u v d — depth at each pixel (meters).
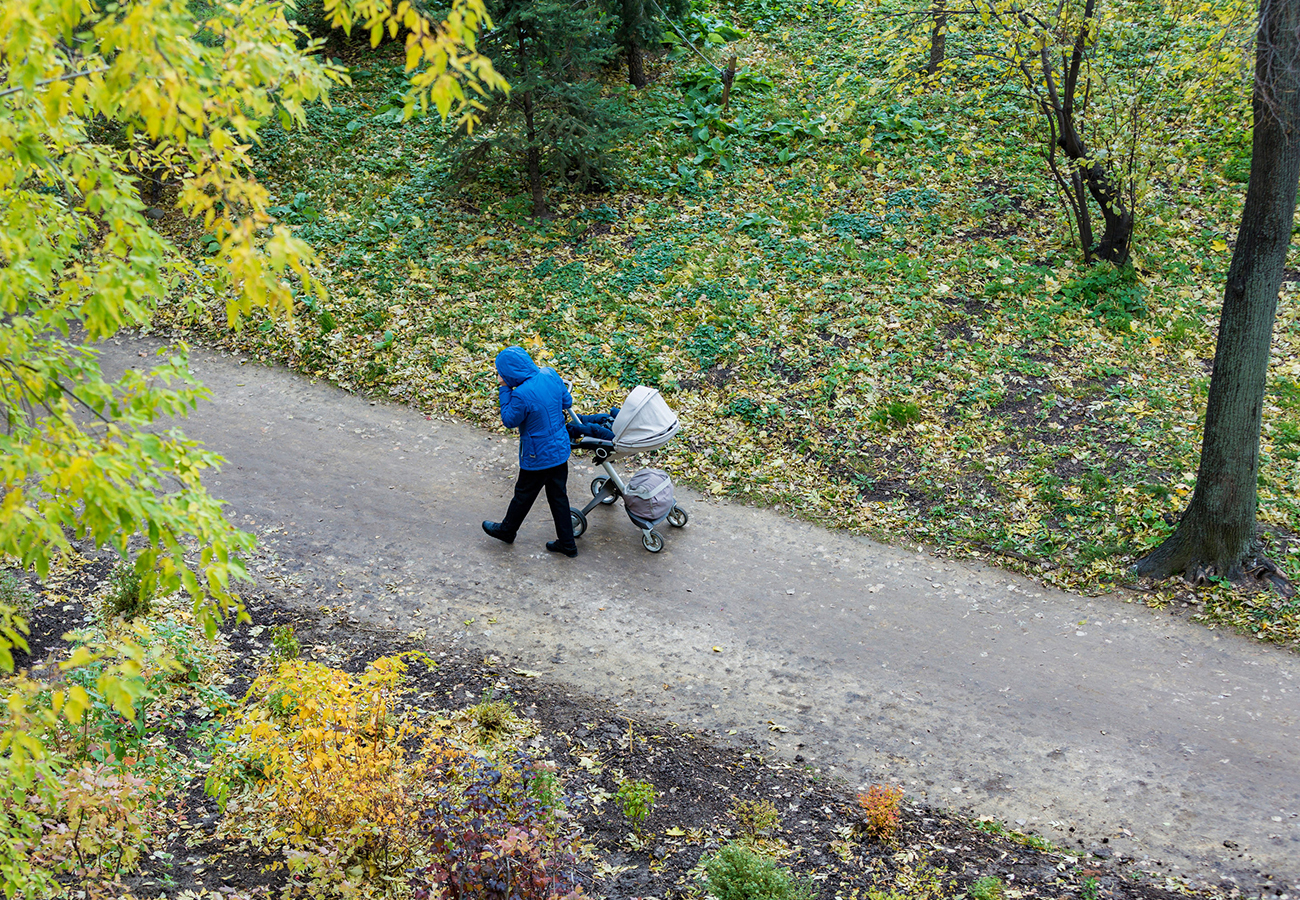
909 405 10.45
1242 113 13.06
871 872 5.09
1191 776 6.04
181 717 5.86
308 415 10.62
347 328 12.05
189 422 10.30
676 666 7.12
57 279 4.12
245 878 4.72
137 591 6.86
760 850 5.21
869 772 6.09
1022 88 16.05
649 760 6.03
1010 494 9.30
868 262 12.90
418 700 6.40
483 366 11.41
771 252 13.31
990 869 5.18
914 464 9.83
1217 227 13.26
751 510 9.36
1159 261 12.58
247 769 5.32
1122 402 10.34
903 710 6.71
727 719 6.57
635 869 5.02
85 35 3.12
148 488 3.33
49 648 6.45
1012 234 13.45
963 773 6.09
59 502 3.12
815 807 5.69
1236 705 6.70
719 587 8.17
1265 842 5.46
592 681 6.88
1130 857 5.36
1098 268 12.19
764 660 7.24
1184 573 8.05
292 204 14.46
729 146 15.91
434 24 3.31
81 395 3.43
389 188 14.91
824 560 8.61
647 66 18.25
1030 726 6.55
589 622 7.59
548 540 8.70
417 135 16.17
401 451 10.05
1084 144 12.26
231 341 11.88
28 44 2.71
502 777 5.00
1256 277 7.28
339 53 18.78
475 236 13.84
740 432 10.40
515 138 13.36
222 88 3.42
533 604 7.76
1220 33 9.95
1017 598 8.07
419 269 13.07
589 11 12.93
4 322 3.66
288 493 9.13
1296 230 13.05
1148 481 9.18
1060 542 8.67
